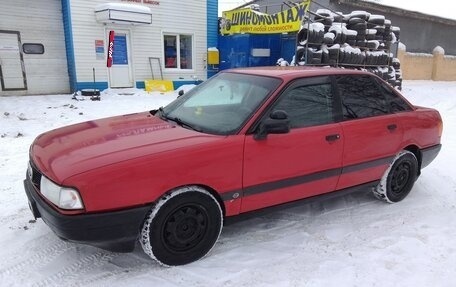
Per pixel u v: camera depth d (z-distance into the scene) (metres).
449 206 4.20
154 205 2.69
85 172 2.46
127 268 2.87
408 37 20.77
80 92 11.91
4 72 11.56
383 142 3.87
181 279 2.76
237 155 2.94
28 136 6.66
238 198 3.04
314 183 3.47
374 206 4.16
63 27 12.34
